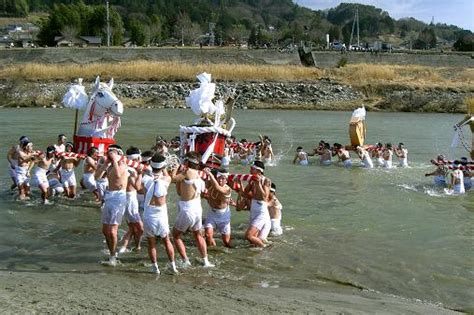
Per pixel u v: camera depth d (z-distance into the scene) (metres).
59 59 70.81
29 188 14.90
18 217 12.63
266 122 40.62
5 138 28.06
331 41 142.12
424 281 9.07
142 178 10.39
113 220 9.32
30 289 7.73
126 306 7.09
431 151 26.66
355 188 17.00
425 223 12.79
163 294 7.75
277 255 10.23
